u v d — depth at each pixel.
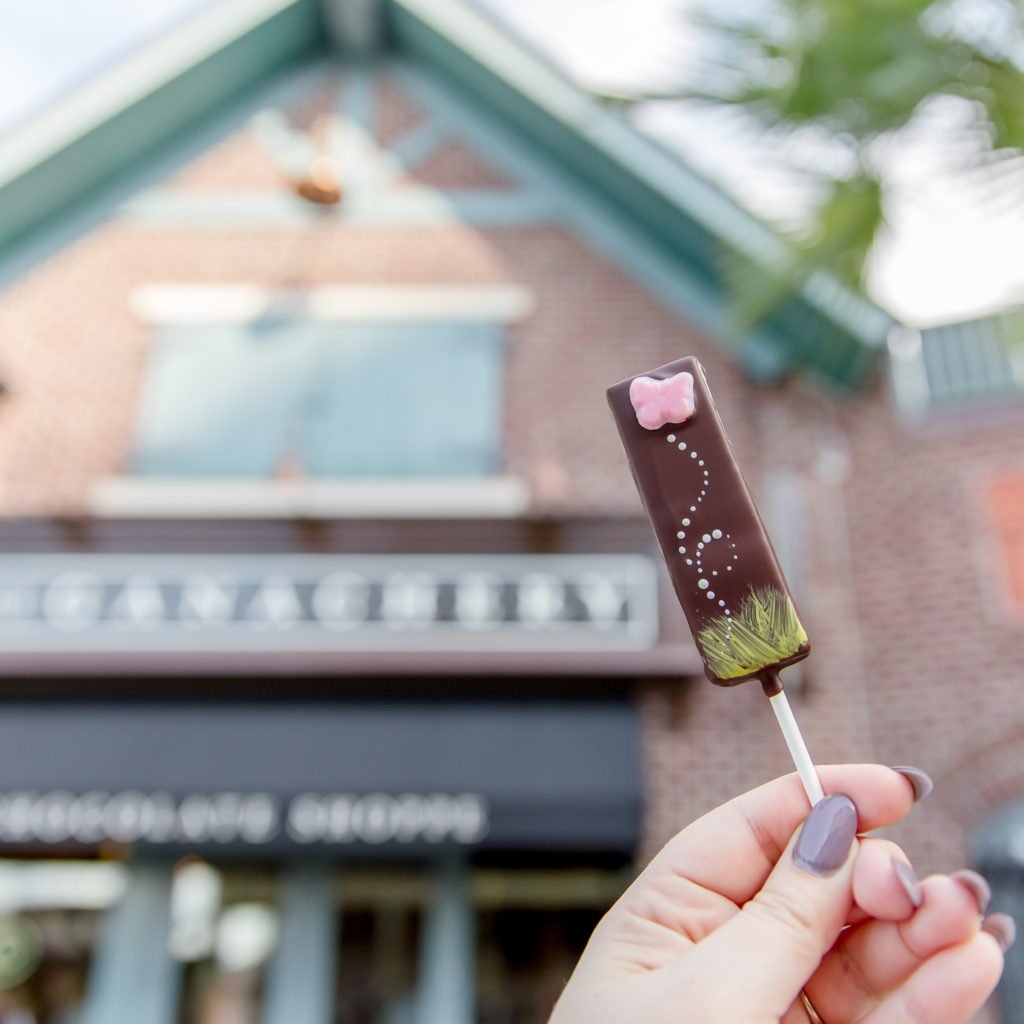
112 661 5.71
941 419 5.95
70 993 5.82
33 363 6.55
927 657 5.62
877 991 1.38
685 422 1.46
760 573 1.39
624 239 6.70
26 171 6.57
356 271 6.75
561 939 5.73
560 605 5.74
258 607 5.84
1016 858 5.21
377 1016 5.67
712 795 5.48
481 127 7.02
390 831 5.29
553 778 5.35
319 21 7.09
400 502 6.10
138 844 5.41
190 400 6.43
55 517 5.96
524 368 6.45
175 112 6.93
